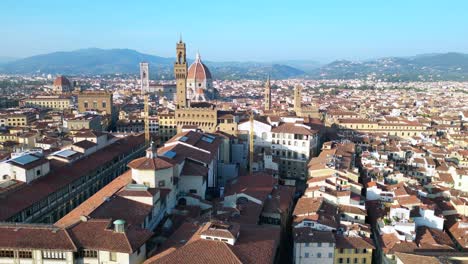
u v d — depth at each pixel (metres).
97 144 195.38
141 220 107.62
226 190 164.88
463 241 132.00
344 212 142.75
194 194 148.88
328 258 120.00
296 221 136.00
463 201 159.50
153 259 92.69
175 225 125.12
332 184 160.25
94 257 90.19
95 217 101.50
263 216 142.12
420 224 139.88
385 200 160.00
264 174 180.88
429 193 175.38
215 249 91.19
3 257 89.44
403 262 103.31
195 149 174.62
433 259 104.25
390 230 129.25
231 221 123.69
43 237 89.75
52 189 139.50
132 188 121.50
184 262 86.75
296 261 121.00
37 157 150.00
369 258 119.88
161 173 134.38
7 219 112.88
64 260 88.50
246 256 90.75
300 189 199.75
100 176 179.50
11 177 137.62
